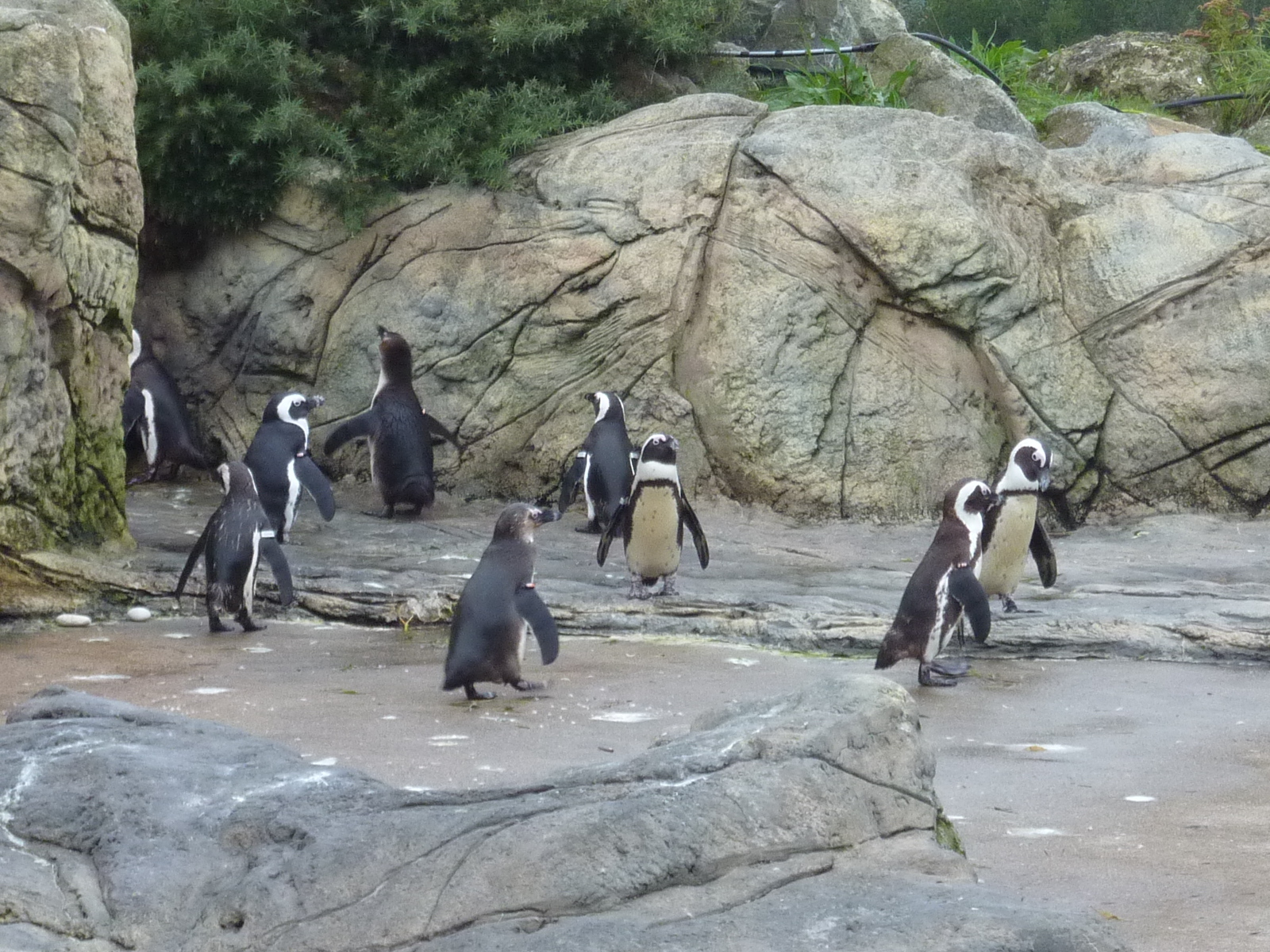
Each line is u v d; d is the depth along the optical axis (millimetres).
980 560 11617
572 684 9867
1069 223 18547
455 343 18453
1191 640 11266
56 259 12469
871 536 16578
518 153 19656
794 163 18172
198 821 4910
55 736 5707
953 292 17734
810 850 4695
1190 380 17672
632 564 12586
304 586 12625
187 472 19656
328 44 20719
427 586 12609
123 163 13922
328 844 4598
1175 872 6020
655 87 21906
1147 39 29031
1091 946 4133
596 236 18359
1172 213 18328
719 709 5703
